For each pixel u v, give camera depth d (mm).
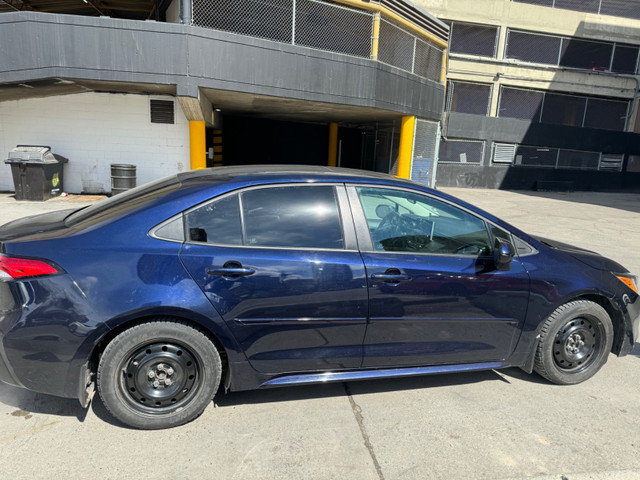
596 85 22000
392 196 3105
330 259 2834
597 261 3516
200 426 2766
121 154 11930
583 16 21297
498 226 3266
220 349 2875
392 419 2900
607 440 2744
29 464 2387
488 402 3135
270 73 10312
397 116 14352
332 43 11164
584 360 3422
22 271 2488
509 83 21250
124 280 2541
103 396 2594
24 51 9219
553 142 21938
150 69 9484
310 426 2799
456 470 2443
